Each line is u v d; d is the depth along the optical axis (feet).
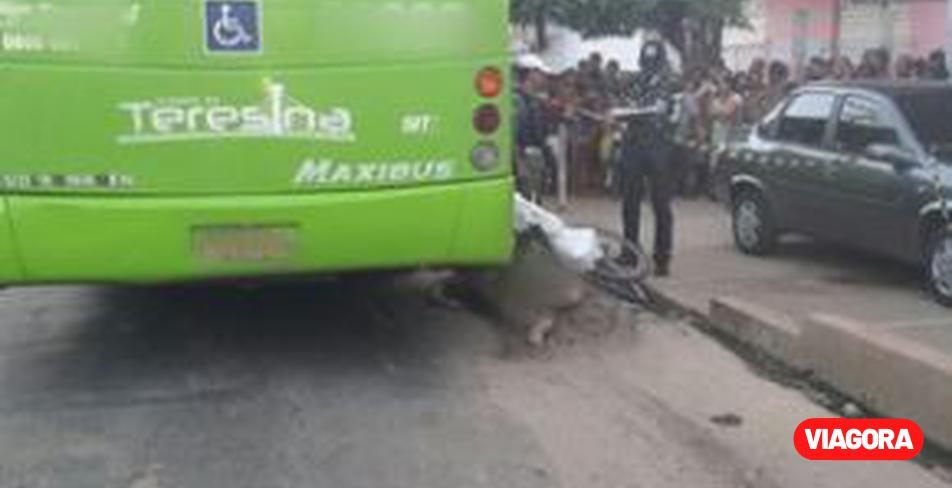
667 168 35.47
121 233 24.26
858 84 37.19
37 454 22.07
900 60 59.93
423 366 27.27
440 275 34.27
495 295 30.48
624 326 30.12
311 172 24.66
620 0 63.21
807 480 20.43
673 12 65.46
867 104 36.17
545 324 28.81
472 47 25.04
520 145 46.06
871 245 35.53
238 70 24.18
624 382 26.04
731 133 50.80
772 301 33.24
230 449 22.15
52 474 21.09
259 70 24.23
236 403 24.77
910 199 33.63
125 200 24.22
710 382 26.02
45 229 24.14
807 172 37.55
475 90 25.18
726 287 34.99
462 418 23.68
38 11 23.66
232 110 24.26
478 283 31.40
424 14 24.73
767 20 93.15
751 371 26.86
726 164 41.73
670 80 36.11
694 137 52.01
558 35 79.71
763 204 39.63
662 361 27.66
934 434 21.83
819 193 37.11
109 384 26.20
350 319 31.37
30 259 24.27
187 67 24.07
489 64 25.20
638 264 33.76
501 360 27.73
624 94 45.70
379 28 24.56
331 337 29.68
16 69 23.79
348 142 24.70
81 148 24.06
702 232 44.60
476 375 26.58
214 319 31.45
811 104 38.47
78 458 21.84
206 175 24.38
